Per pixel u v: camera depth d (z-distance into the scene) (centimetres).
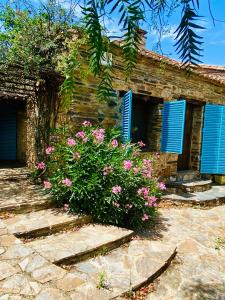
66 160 504
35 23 588
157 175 735
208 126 841
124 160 522
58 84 579
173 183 758
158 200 687
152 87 699
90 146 499
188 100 809
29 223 425
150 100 707
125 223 510
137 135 738
